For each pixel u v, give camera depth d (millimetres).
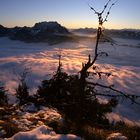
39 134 6102
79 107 8672
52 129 6605
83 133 7152
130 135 8430
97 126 10156
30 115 9281
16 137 5820
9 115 9062
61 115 9695
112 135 6859
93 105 10141
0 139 5691
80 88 8352
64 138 6078
